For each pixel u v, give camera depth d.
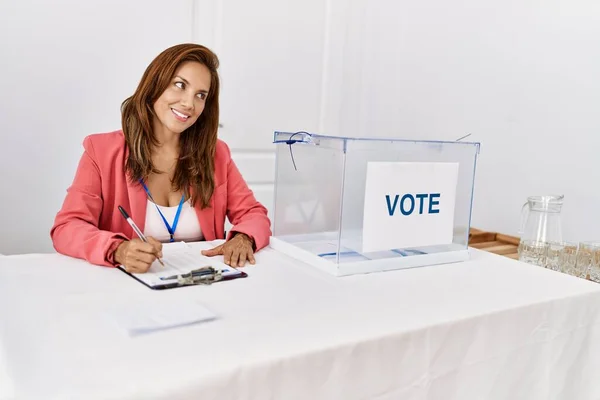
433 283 1.14
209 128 1.55
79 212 1.36
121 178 1.45
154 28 2.41
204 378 0.69
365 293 1.05
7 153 2.20
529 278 1.22
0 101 2.16
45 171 2.28
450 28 2.54
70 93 2.28
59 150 2.29
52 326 0.82
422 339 0.90
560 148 2.08
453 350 0.95
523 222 1.57
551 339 1.09
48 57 2.22
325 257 1.22
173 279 1.07
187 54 1.45
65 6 2.22
